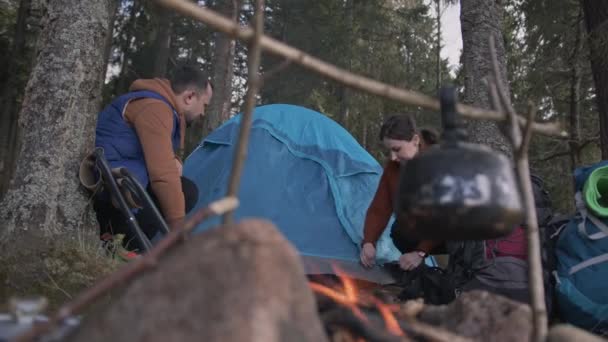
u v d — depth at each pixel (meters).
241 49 19.22
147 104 3.55
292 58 1.22
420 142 3.41
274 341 1.07
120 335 1.09
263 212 4.29
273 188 4.46
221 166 4.78
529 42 11.42
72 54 3.54
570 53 11.17
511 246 3.17
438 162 1.25
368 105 18.66
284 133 4.93
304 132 5.00
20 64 14.80
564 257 3.13
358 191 4.67
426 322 1.66
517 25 11.92
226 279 1.11
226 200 1.23
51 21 3.59
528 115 1.35
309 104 17.84
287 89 16.92
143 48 19.27
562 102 13.00
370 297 1.85
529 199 1.37
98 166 3.30
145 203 3.19
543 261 3.07
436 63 22.98
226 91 10.61
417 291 3.42
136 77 18.88
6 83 15.15
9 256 3.01
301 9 17.67
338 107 18.97
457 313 1.61
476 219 1.21
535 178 3.21
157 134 3.49
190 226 1.22
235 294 1.09
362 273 3.91
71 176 3.45
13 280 2.90
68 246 3.09
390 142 3.39
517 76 13.10
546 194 3.19
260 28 1.19
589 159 13.03
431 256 4.83
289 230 4.22
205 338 1.05
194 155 5.16
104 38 3.69
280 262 1.16
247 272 1.11
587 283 2.98
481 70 5.77
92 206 3.49
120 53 19.08
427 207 1.23
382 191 3.95
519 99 12.73
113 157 3.50
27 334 1.13
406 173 1.31
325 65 1.25
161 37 15.77
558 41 11.09
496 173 1.26
